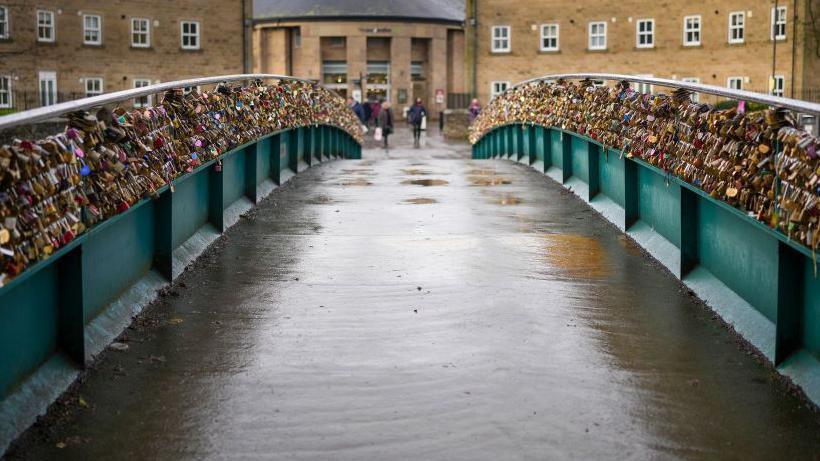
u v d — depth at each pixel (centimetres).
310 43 6988
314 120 1739
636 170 1009
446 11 7306
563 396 561
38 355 551
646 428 518
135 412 538
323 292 783
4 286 457
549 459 479
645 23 5384
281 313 725
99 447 493
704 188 732
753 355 632
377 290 789
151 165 730
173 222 839
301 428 517
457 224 1076
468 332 678
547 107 1467
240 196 1159
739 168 657
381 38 7069
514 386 576
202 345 650
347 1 6994
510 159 2042
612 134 1058
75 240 560
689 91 834
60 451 487
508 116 1980
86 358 598
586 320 708
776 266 627
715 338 668
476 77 5666
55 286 576
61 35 4941
